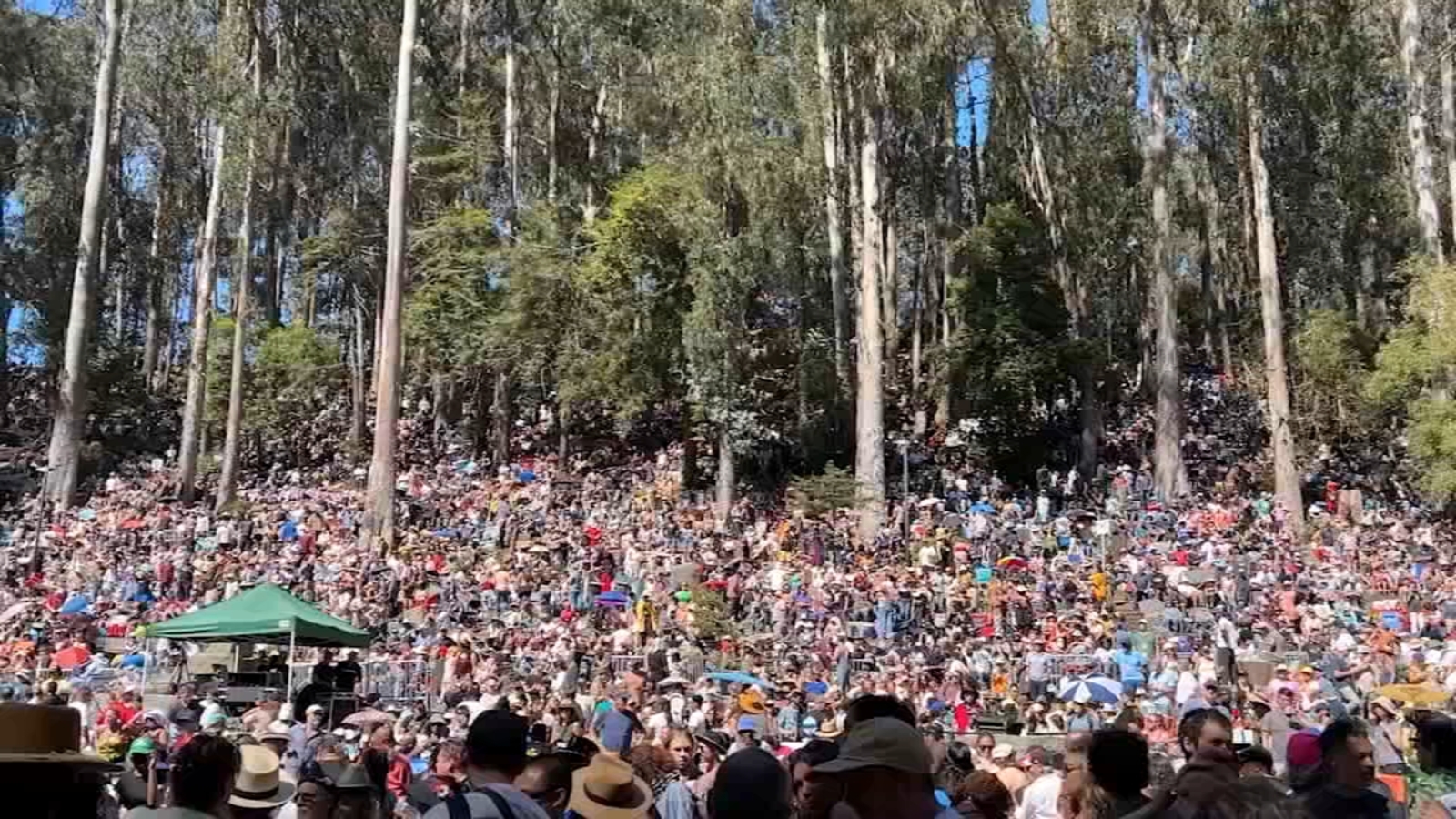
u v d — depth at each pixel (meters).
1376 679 25.92
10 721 4.39
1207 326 68.25
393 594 34.75
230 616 22.12
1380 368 41.06
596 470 56.06
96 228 48.88
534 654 28.75
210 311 55.53
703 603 33.44
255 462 61.72
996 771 11.39
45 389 70.69
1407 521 44.28
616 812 6.30
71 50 66.62
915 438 55.50
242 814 7.07
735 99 49.09
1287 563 38.31
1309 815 4.19
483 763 5.61
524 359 55.62
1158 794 4.97
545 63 62.94
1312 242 60.72
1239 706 24.34
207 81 53.66
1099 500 47.84
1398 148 54.91
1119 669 27.70
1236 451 54.94
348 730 15.40
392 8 63.69
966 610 34.38
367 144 65.44
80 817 4.45
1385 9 48.12
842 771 4.99
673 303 52.09
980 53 54.12
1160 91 49.38
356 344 63.03
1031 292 54.75
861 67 48.75
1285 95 52.09
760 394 53.03
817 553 39.22
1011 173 59.22
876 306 46.97
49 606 33.84
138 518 45.88
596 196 60.81
